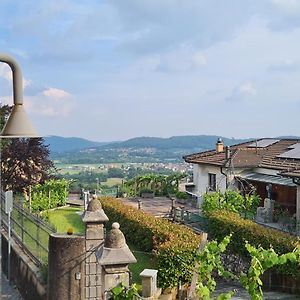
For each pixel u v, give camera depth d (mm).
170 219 26906
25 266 16688
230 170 31516
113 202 25047
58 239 13273
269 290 15688
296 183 24766
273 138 39656
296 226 23438
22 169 32250
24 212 18422
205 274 8914
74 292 13148
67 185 36125
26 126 6699
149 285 12734
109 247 9961
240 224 18078
